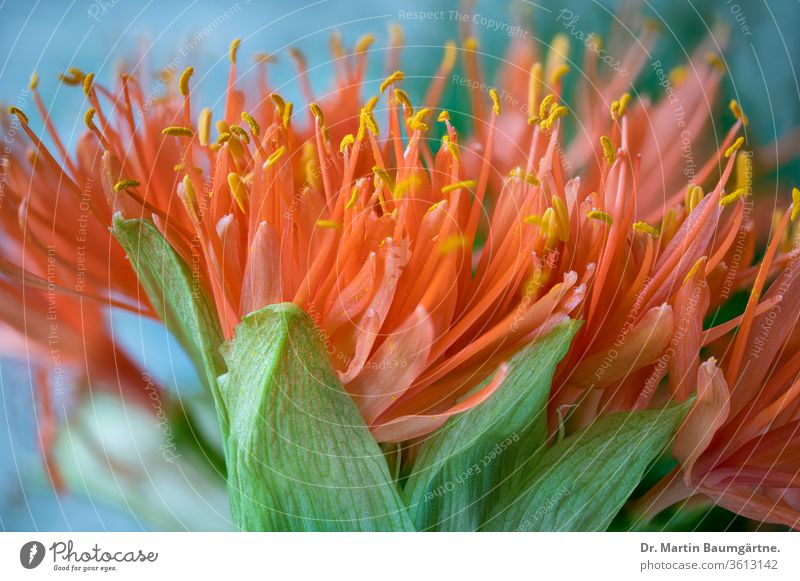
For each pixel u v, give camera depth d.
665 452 0.24
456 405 0.22
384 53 0.28
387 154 0.25
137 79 0.26
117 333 0.26
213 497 0.26
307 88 0.26
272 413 0.22
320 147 0.24
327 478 0.22
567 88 0.27
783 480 0.24
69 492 0.26
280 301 0.22
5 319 0.26
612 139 0.25
